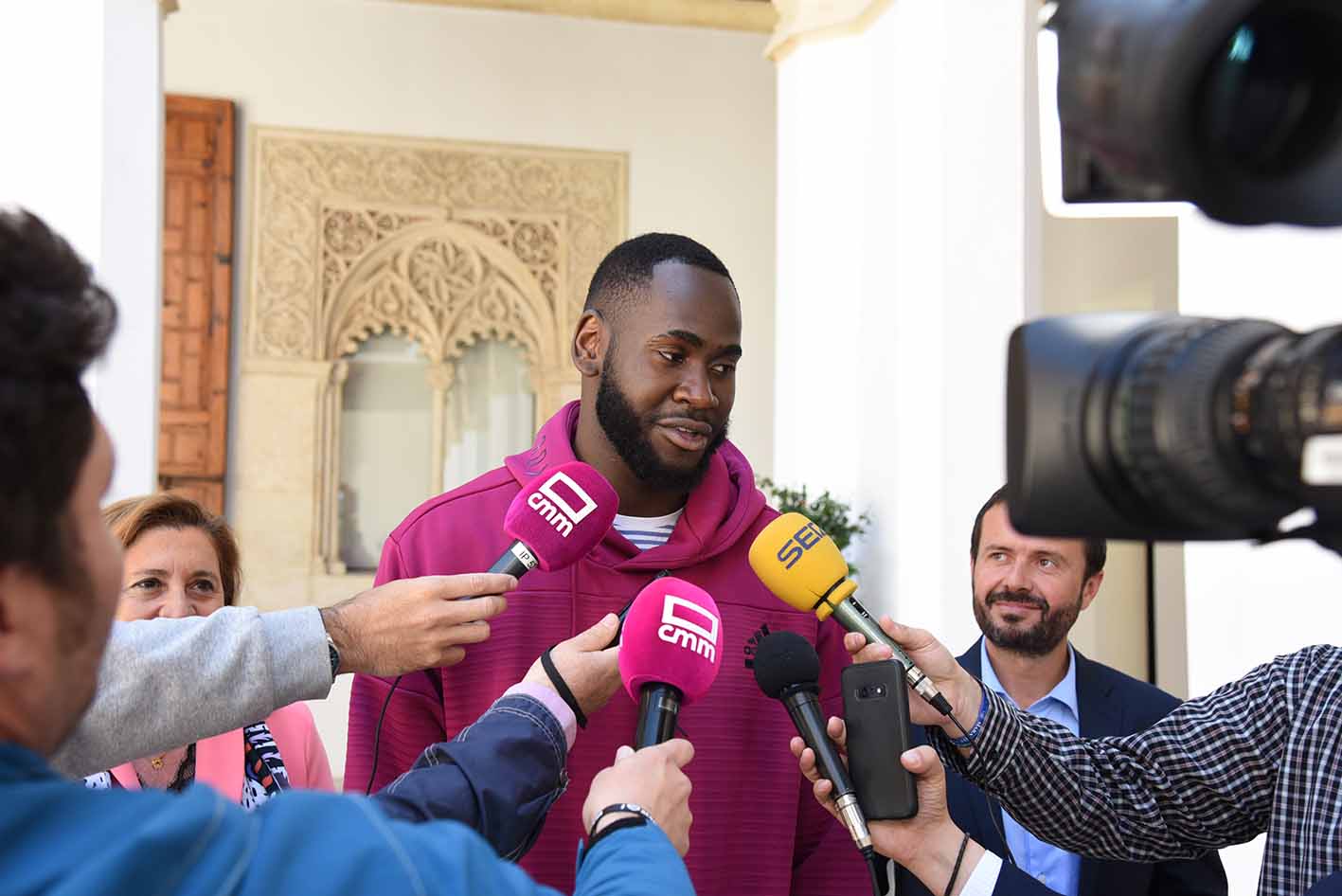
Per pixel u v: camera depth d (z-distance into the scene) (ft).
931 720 5.53
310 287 27.71
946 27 17.76
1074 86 2.87
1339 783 5.39
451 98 28.50
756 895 6.01
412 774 4.31
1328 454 2.58
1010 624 8.41
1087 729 8.33
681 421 6.05
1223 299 10.81
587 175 29.04
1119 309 21.80
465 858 2.91
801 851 6.38
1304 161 2.80
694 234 29.30
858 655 5.47
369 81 28.17
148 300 16.30
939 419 17.71
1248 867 10.20
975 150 17.76
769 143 29.71
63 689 2.77
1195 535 3.06
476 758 4.32
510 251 28.60
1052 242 22.41
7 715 2.71
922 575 18.20
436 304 28.37
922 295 18.26
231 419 27.25
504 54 28.78
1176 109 2.65
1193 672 11.08
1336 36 2.66
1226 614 10.71
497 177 28.68
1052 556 8.38
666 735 4.75
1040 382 3.15
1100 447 3.03
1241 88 2.73
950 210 17.71
